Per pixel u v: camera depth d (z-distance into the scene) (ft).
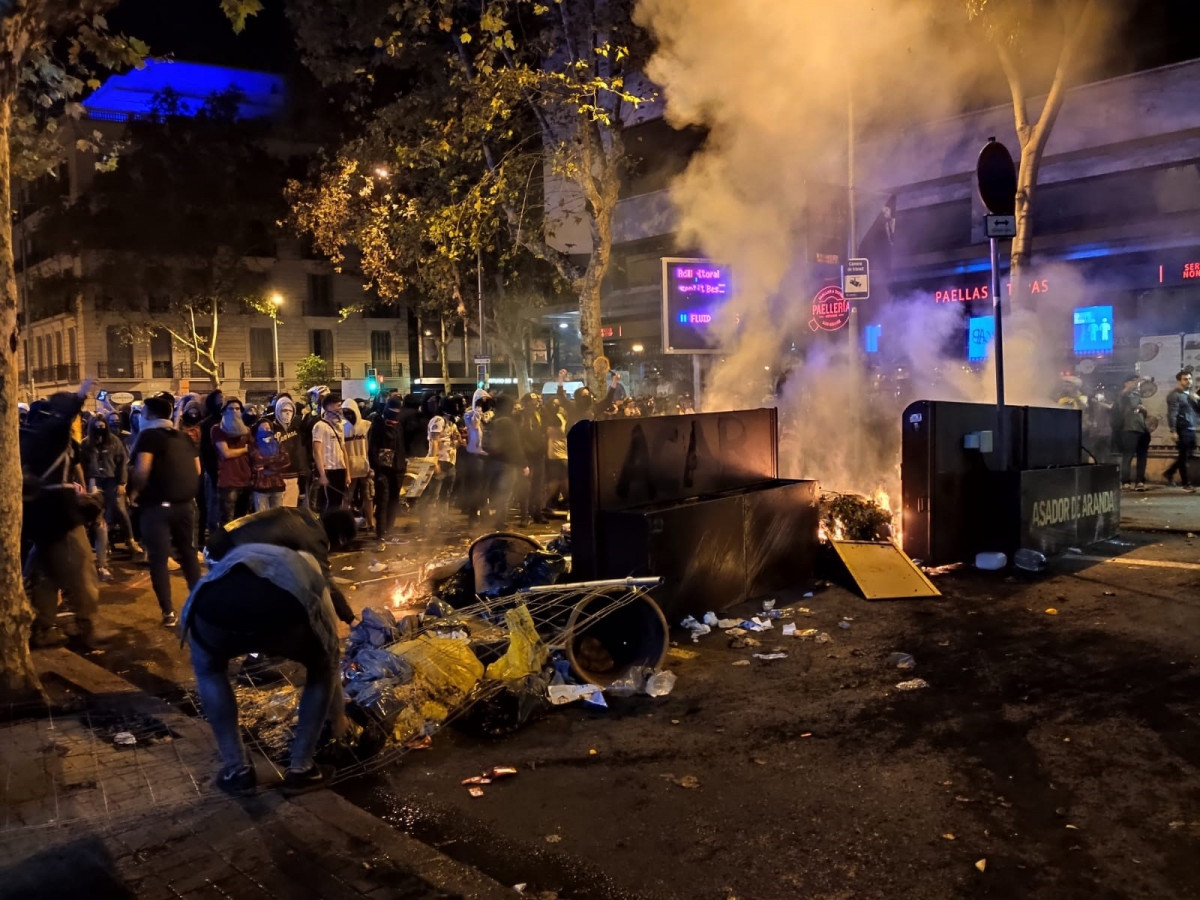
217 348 173.37
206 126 148.25
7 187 17.29
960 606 23.71
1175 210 65.00
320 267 181.37
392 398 37.58
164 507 23.04
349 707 15.55
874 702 17.12
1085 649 19.79
